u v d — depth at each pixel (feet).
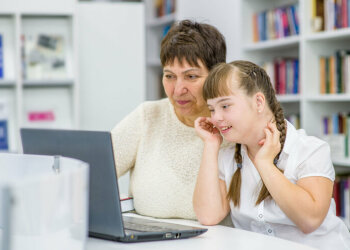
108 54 13.25
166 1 16.25
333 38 9.82
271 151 4.47
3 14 12.19
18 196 2.47
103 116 13.24
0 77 12.30
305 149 4.65
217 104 4.56
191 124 5.41
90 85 13.10
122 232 3.87
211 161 4.87
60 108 13.05
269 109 4.70
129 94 13.42
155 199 5.33
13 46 12.52
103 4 13.17
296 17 10.47
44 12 12.21
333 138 9.73
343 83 9.52
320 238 4.69
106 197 3.87
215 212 4.78
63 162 3.44
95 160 3.86
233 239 4.10
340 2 9.37
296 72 10.55
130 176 5.95
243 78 4.50
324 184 4.48
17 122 12.33
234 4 12.39
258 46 11.46
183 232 4.12
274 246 3.86
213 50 4.96
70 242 2.82
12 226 2.45
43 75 12.71
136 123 5.66
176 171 5.32
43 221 2.60
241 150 4.97
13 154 3.89
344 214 9.61
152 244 3.93
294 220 4.39
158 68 17.67
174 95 5.09
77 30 12.55
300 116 10.66
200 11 13.91
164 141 5.49
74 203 2.83
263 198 4.65
